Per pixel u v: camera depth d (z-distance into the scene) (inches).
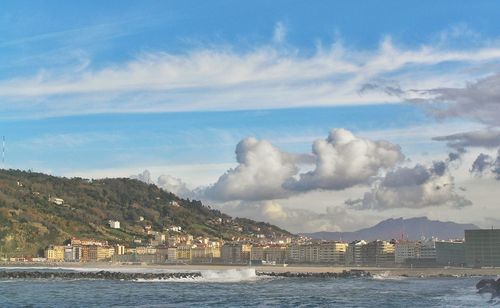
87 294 7386.8
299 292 7864.2
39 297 6934.1
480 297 6948.8
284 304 6171.3
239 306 5940.0
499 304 5979.3
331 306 5959.6
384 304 6141.7
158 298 6820.9
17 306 5930.1
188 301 6461.6
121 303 6210.6
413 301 6437.0
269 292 7869.1
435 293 7662.4
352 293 7721.5
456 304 6053.2
